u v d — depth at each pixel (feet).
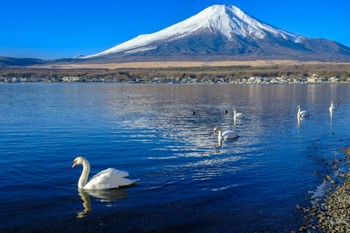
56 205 57.00
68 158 84.53
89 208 55.93
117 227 50.24
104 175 64.34
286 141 104.63
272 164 79.51
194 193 62.08
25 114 165.48
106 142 102.22
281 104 226.17
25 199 59.21
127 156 86.74
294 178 69.72
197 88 432.66
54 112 173.88
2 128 125.59
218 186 65.46
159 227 50.42
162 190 63.36
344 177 70.03
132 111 181.27
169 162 81.30
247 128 129.90
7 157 84.79
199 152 90.84
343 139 107.45
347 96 294.87
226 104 225.56
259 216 53.57
